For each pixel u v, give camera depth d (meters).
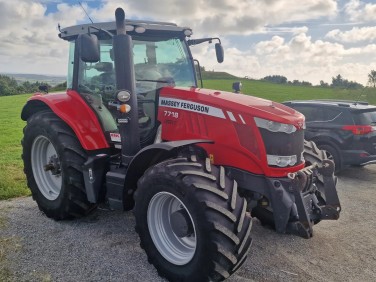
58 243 4.04
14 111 29.97
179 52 4.69
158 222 3.48
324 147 7.61
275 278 3.43
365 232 4.60
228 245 2.94
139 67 4.27
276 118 3.43
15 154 10.12
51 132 4.50
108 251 3.88
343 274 3.55
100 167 4.27
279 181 3.42
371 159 7.30
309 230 3.38
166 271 3.33
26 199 5.55
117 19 3.73
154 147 3.35
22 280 3.31
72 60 4.86
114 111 4.33
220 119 3.61
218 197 3.03
